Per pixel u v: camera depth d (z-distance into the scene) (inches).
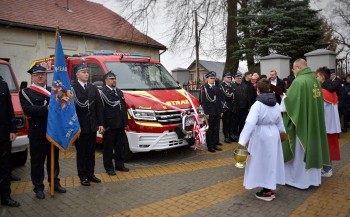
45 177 251.8
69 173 260.8
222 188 218.1
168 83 332.5
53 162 205.8
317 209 182.4
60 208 189.9
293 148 214.2
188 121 286.4
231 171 256.4
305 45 657.6
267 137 192.4
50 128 198.8
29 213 183.6
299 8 650.8
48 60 404.8
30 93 201.0
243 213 178.2
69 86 206.7
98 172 259.9
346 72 588.1
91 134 228.4
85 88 227.0
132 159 298.8
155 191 214.7
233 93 360.8
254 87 370.0
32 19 668.1
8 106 191.6
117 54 358.6
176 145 284.5
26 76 645.3
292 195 205.3
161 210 184.1
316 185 217.9
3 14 624.7
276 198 200.2
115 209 186.9
